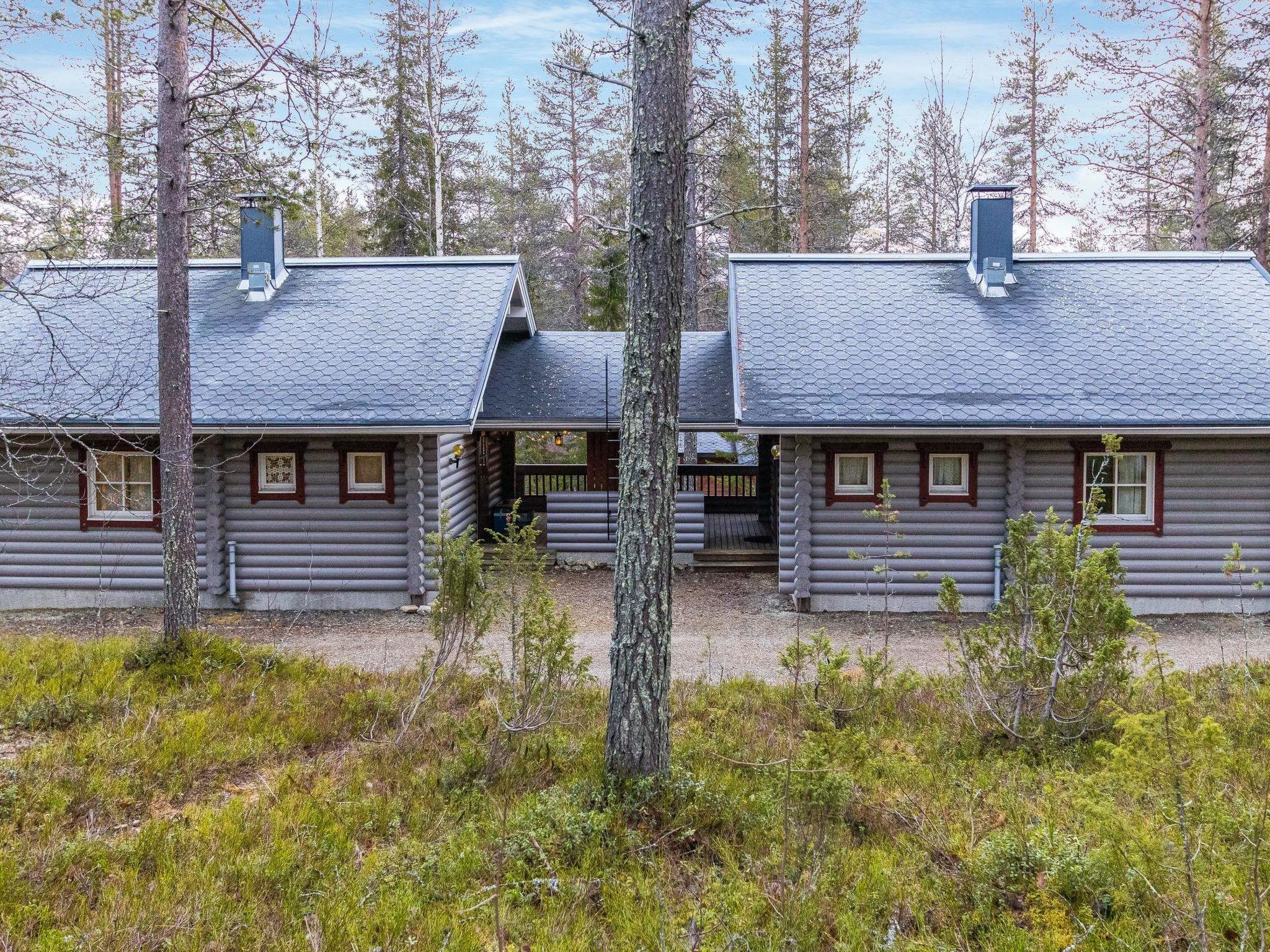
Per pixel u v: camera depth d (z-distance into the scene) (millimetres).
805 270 17469
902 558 13820
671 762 7324
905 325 15352
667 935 4957
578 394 17359
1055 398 13320
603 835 6172
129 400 13766
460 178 32562
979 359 14305
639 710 6695
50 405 13023
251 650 10461
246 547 14359
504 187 36906
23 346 15000
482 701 9039
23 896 5305
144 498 14578
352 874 5730
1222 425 12680
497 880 5250
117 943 4855
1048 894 5215
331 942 4961
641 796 6535
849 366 14219
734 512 21797
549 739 7789
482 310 16203
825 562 13922
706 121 20875
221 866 5734
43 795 6598
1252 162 23031
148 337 15273
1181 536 13438
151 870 5777
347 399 13789
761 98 28703
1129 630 7543
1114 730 7566
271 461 14422
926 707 8844
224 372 14469
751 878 5680
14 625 13422
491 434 19828
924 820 6223
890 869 5684
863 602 13938
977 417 12984
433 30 26297
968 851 5785
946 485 13883
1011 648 7996
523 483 21766
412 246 28344
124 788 6863
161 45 9664
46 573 14461
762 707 9125
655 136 6445
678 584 16016
